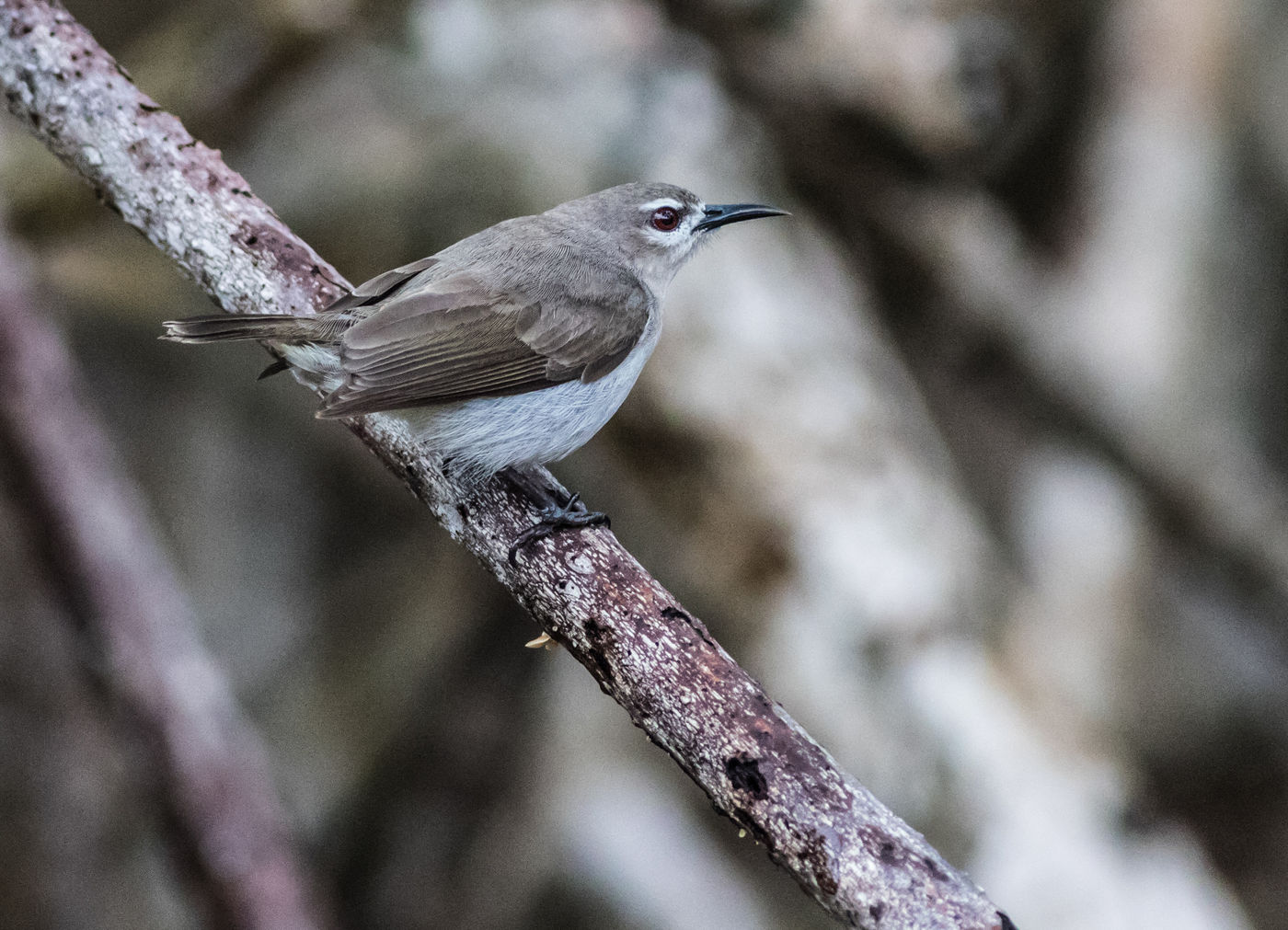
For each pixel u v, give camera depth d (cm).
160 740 1141
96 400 1555
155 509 1552
